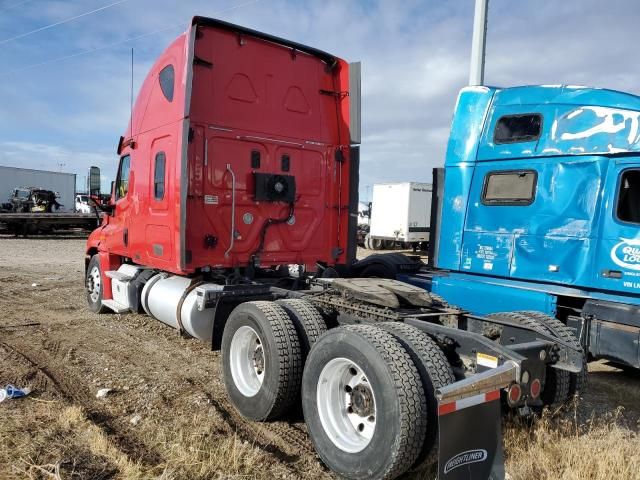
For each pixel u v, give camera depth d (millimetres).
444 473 2895
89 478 3355
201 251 5910
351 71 6922
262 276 6770
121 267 8211
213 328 5383
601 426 4520
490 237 7113
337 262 7055
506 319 4512
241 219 6199
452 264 7594
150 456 3684
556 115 6504
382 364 3215
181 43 5848
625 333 5719
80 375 5438
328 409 3680
